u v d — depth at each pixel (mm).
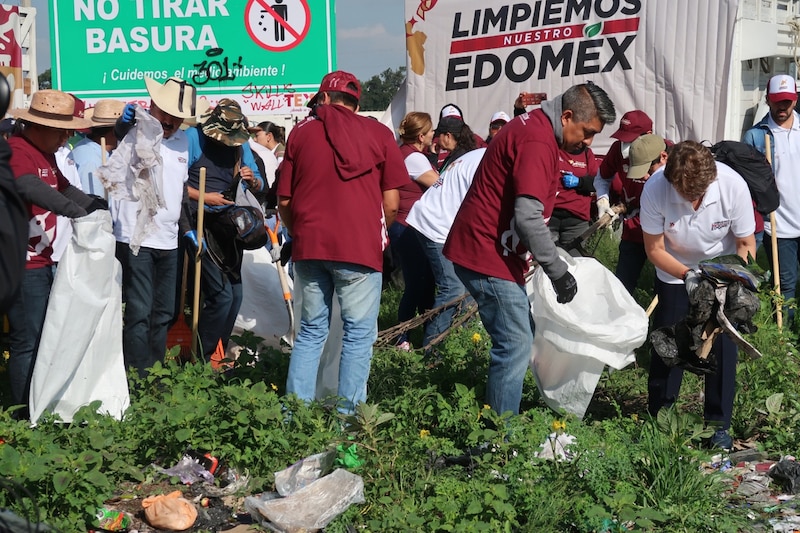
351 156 4922
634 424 5062
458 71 10797
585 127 4789
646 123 7195
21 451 4164
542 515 4078
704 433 4676
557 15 10188
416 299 7488
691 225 5129
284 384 5781
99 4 10516
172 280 5977
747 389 5844
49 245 5266
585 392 5293
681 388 6156
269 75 10461
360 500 4152
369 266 5000
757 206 6742
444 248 5223
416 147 7617
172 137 5988
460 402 4828
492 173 4922
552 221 7758
